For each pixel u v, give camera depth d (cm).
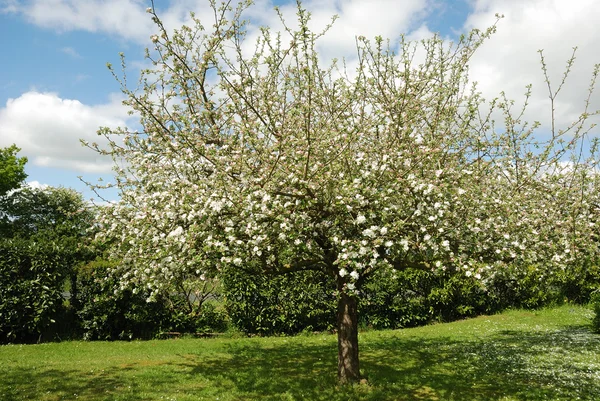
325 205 645
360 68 704
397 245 611
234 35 800
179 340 1215
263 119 717
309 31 616
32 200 3103
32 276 1186
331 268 734
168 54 823
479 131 782
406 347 1066
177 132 734
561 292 1638
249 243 611
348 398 687
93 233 878
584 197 795
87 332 1202
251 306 1291
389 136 692
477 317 1504
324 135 657
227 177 670
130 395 705
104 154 833
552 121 768
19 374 827
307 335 1278
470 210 654
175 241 622
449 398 680
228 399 690
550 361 875
